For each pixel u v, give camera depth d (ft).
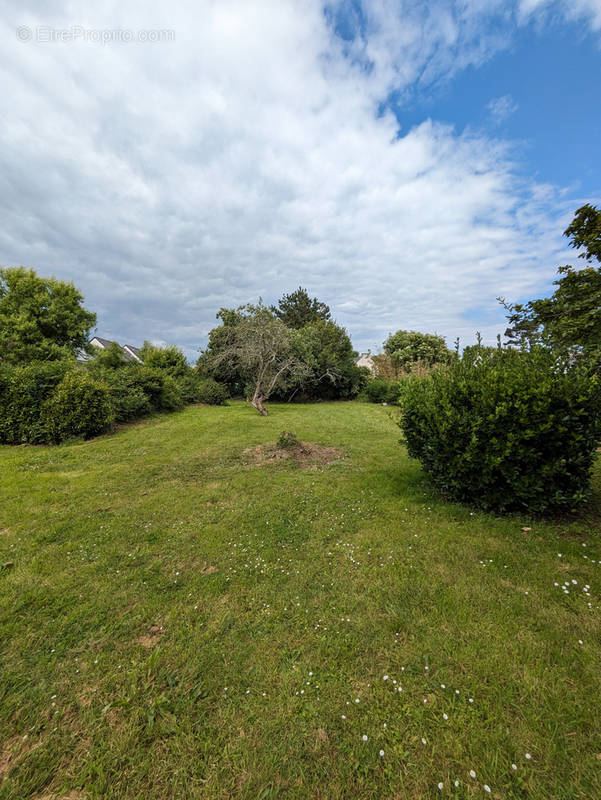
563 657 6.47
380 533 12.09
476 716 5.49
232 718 5.66
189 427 36.42
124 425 39.09
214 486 17.83
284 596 8.76
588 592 8.30
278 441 25.90
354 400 75.77
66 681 6.46
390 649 6.93
